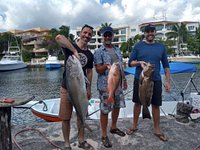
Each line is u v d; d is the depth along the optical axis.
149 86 4.10
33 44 81.31
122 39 85.00
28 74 42.41
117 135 4.59
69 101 3.73
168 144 4.29
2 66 47.28
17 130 4.95
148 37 4.33
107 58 4.00
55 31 74.50
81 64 3.69
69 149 3.85
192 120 5.57
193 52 69.44
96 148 4.14
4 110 3.29
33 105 9.73
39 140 4.48
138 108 4.58
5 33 75.56
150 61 4.28
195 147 4.19
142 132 4.75
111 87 3.86
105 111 4.04
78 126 4.05
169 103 9.81
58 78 35.31
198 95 8.84
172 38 73.38
